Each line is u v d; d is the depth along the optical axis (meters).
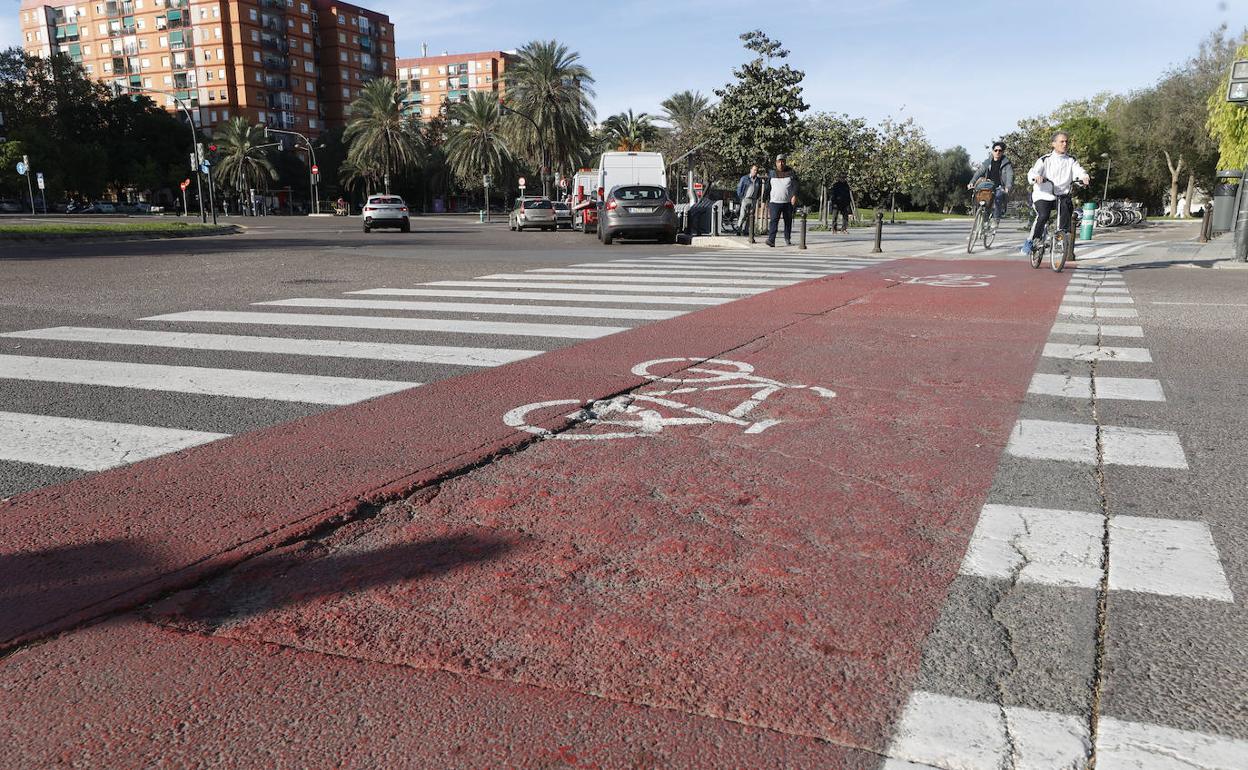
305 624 2.40
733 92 26.27
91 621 2.43
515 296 9.55
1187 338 6.85
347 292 10.08
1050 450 3.92
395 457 3.84
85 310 8.59
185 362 5.95
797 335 7.00
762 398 4.91
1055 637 2.30
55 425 4.38
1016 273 12.34
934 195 85.81
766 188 22.92
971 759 1.81
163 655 2.25
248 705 2.03
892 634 2.32
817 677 2.12
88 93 87.75
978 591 2.56
